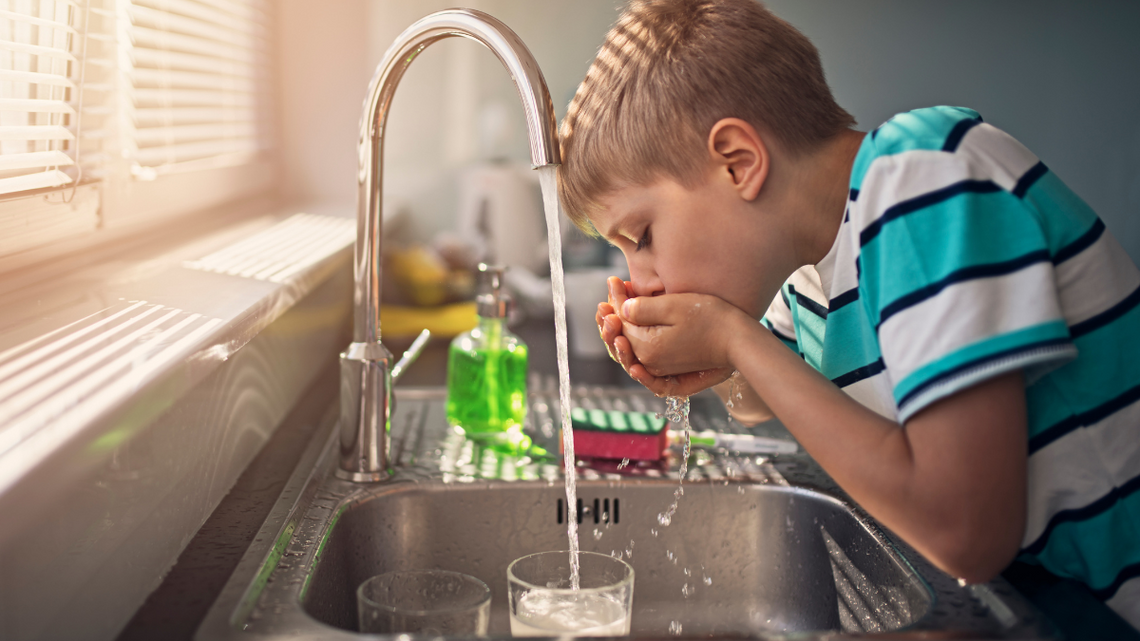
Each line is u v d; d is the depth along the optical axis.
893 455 0.55
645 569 0.87
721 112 0.65
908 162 0.58
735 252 0.68
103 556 0.52
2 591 0.42
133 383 0.52
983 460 0.53
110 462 0.53
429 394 1.21
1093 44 2.51
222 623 0.53
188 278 0.91
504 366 0.99
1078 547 0.61
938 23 2.53
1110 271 0.60
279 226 1.44
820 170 0.68
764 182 0.66
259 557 0.64
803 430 0.60
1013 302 0.53
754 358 0.64
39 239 0.84
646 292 0.73
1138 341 0.60
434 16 0.70
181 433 0.67
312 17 1.81
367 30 1.82
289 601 0.57
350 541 0.78
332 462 0.88
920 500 0.54
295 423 1.03
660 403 1.22
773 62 0.66
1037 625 0.54
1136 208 2.54
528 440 1.00
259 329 0.79
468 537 0.85
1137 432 0.59
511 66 0.66
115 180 1.00
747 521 0.86
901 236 0.56
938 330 0.53
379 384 0.83
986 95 2.56
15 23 0.78
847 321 0.68
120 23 1.00
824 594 0.81
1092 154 2.55
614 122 0.68
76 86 0.86
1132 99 2.51
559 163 0.66
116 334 0.65
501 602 0.85
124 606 0.55
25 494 0.39
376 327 0.84
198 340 0.63
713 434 0.99
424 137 2.71
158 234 1.19
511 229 2.59
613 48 0.72
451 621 0.58
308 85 1.83
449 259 2.24
